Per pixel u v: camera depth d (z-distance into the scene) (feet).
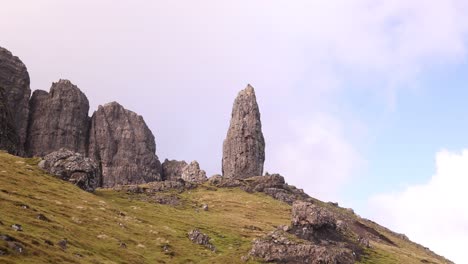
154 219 559.79
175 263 393.91
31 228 333.62
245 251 448.65
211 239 518.37
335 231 559.38
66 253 299.38
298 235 509.76
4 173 513.04
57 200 477.36
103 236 395.34
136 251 394.32
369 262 501.15
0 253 253.85
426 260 628.28
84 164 622.54
